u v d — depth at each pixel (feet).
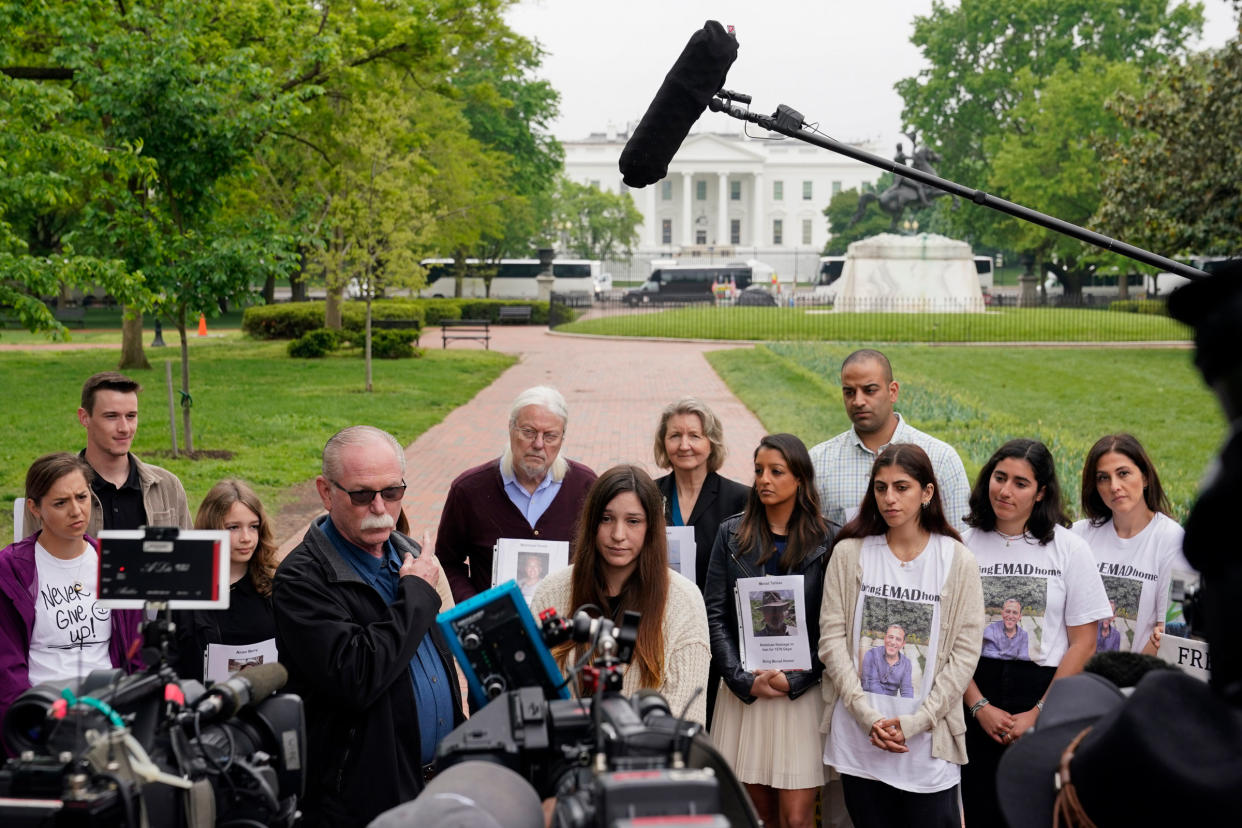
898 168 12.51
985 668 13.48
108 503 15.85
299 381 70.44
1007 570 13.57
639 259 318.04
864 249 133.28
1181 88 77.77
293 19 57.88
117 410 15.51
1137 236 81.05
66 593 12.90
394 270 68.18
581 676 8.87
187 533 7.89
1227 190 74.28
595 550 11.28
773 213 373.20
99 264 33.94
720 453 15.99
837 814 14.49
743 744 13.73
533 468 15.14
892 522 12.78
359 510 10.51
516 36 76.84
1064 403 62.64
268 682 8.56
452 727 11.44
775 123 12.75
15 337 115.55
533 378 77.51
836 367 73.82
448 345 110.11
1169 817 5.24
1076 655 13.19
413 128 100.63
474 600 8.50
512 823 5.97
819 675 13.70
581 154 366.02
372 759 10.18
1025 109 171.83
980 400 62.80
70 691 7.32
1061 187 161.17
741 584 13.70
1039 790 6.44
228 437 48.03
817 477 15.85
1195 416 57.00
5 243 33.17
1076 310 132.67
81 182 44.47
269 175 69.15
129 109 40.22
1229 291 4.75
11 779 6.88
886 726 12.42
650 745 6.53
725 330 116.06
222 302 44.50
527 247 212.23
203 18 47.57
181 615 13.91
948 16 190.90
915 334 107.65
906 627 12.76
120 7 44.04
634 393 67.82
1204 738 5.23
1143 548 13.91
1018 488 13.33
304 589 10.34
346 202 67.15
